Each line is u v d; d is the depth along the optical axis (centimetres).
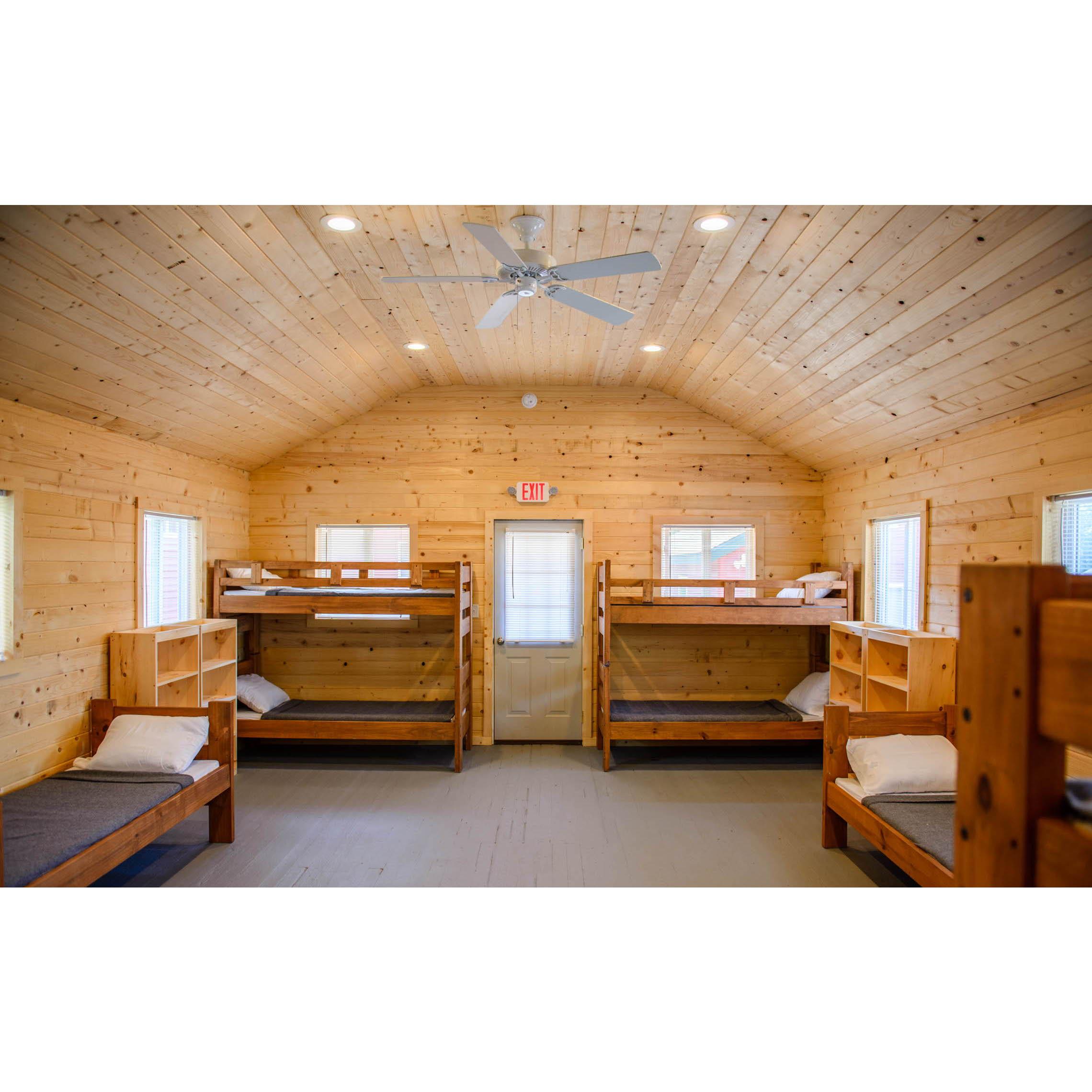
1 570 326
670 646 568
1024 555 332
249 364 387
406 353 472
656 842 363
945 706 357
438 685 566
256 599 501
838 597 524
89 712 378
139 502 423
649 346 448
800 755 532
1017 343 282
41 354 300
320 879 318
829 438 486
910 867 269
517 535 575
